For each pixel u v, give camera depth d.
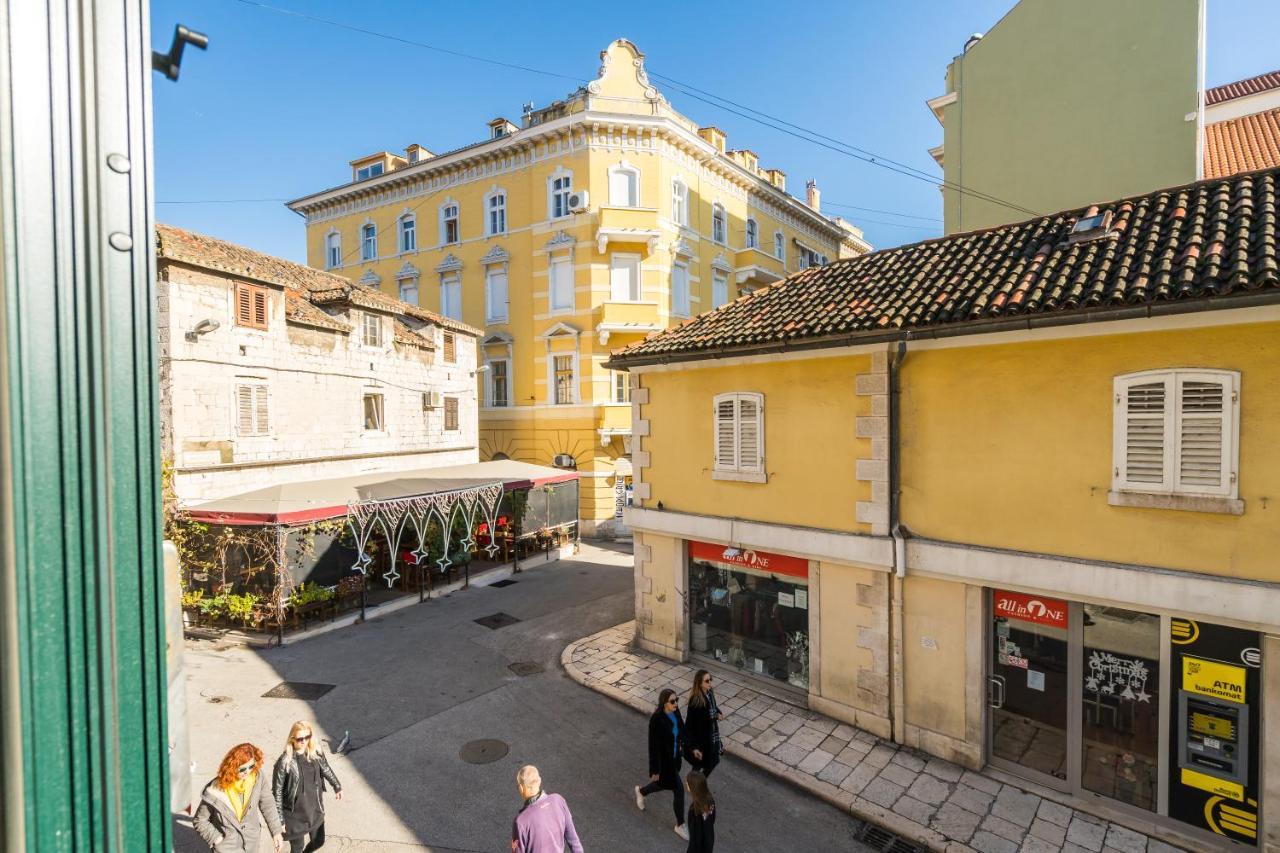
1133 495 7.08
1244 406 6.52
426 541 16.66
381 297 21.30
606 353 24.31
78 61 1.76
